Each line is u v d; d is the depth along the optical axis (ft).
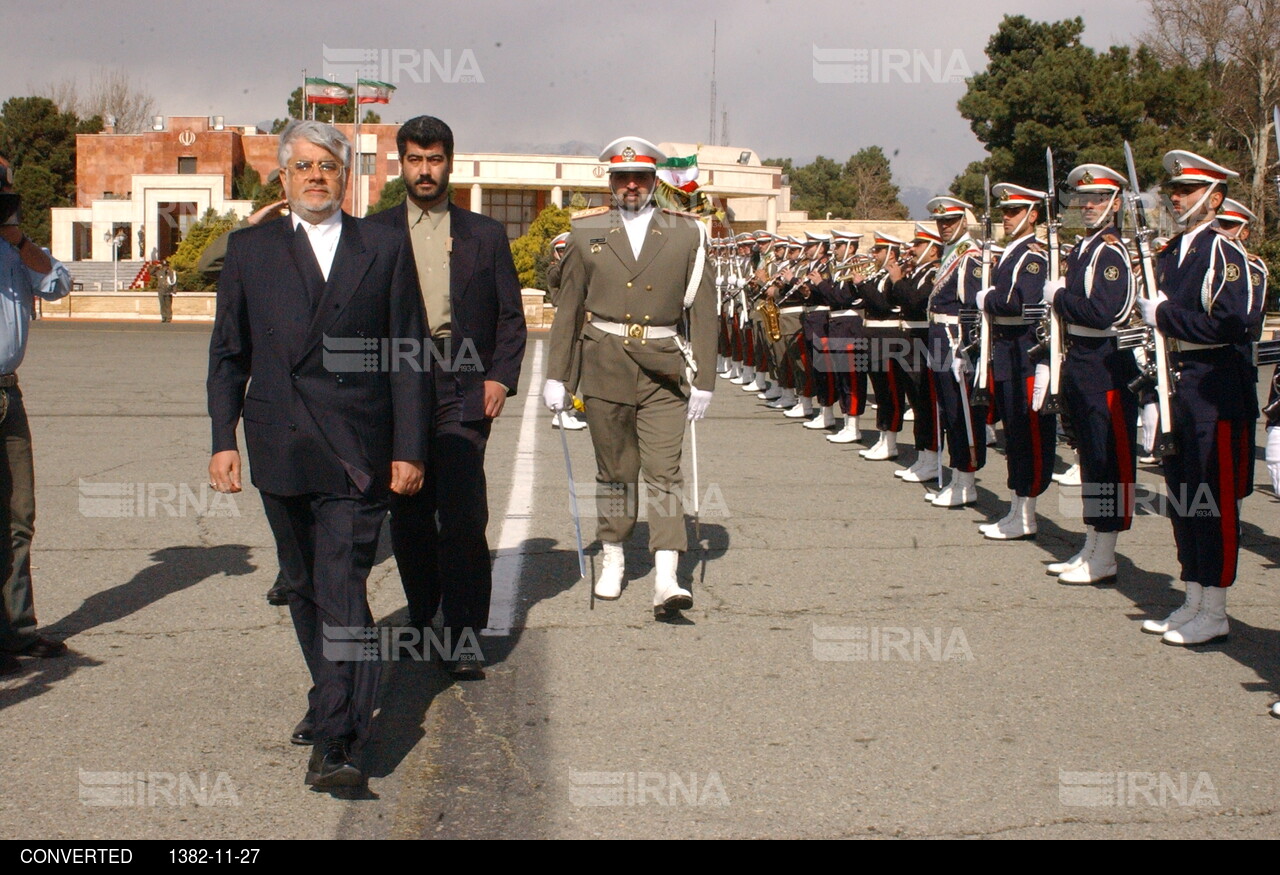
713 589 21.15
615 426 19.95
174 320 118.73
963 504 28.68
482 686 16.39
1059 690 16.39
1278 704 15.51
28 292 16.98
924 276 31.99
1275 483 26.13
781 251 52.44
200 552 23.26
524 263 128.98
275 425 13.32
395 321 13.73
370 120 182.39
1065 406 22.12
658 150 19.89
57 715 15.20
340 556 13.34
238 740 14.55
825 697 16.03
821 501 29.22
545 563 22.88
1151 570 22.98
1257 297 17.84
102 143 195.52
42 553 23.04
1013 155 109.09
